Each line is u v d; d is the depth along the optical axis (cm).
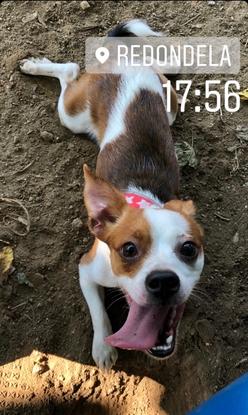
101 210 39
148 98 49
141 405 46
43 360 45
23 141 53
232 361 46
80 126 52
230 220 52
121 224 38
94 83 51
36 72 55
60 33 59
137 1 63
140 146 47
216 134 56
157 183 45
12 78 55
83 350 45
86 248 48
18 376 44
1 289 46
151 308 36
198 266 37
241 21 63
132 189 44
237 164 54
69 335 46
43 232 49
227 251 50
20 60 56
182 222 37
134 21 56
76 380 45
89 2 61
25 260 47
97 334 44
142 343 37
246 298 48
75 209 50
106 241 39
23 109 54
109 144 48
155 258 35
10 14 59
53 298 46
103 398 46
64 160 52
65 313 46
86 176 39
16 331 45
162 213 37
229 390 37
